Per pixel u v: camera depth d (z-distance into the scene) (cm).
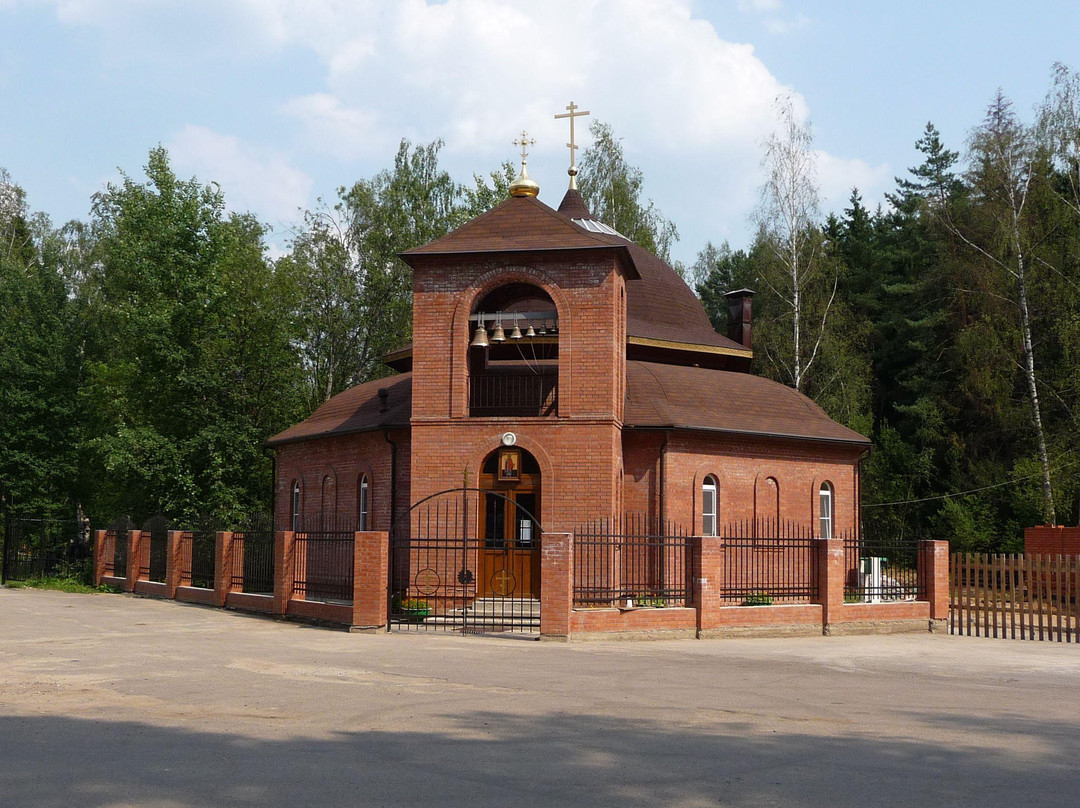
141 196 3869
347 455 2856
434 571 2303
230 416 3662
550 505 2288
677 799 698
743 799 702
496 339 2364
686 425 2556
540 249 2322
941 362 4788
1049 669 1591
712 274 6919
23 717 997
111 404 4016
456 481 2328
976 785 757
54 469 4109
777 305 4953
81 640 1748
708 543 2011
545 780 747
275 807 668
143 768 775
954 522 4147
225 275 3731
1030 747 909
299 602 2144
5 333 4259
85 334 4538
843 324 4781
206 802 679
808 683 1334
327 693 1159
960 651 1847
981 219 4178
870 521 4550
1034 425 3919
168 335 3681
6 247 5516
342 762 799
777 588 2298
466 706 1076
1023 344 4009
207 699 1111
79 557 3403
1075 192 3925
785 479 2816
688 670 1444
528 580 2322
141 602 2664
